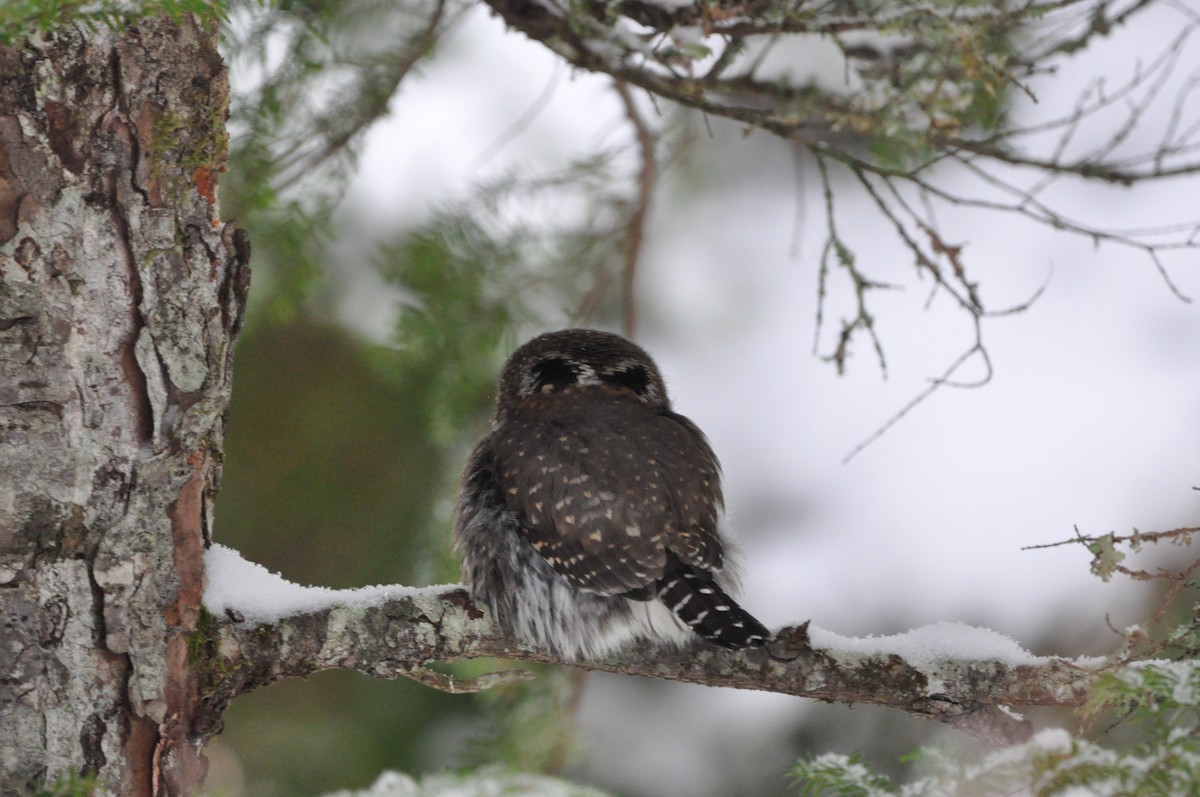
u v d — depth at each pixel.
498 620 7.57
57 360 5.99
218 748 11.36
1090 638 12.27
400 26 10.20
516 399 9.48
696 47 7.75
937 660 7.16
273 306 10.30
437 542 10.69
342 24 10.12
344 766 11.45
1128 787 5.21
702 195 14.27
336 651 6.92
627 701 12.24
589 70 8.55
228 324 6.45
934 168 12.08
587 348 9.45
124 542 6.16
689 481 8.32
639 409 8.88
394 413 12.27
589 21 8.30
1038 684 7.02
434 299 10.63
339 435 12.23
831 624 13.49
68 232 5.99
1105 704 5.97
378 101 9.60
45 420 5.99
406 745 11.57
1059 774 5.30
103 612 6.12
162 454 6.17
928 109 7.73
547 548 7.96
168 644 6.30
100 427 6.08
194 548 6.42
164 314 6.19
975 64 7.52
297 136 9.55
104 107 6.04
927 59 7.84
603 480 8.09
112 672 6.14
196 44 6.24
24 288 5.92
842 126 8.30
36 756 5.99
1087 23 8.52
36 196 5.93
